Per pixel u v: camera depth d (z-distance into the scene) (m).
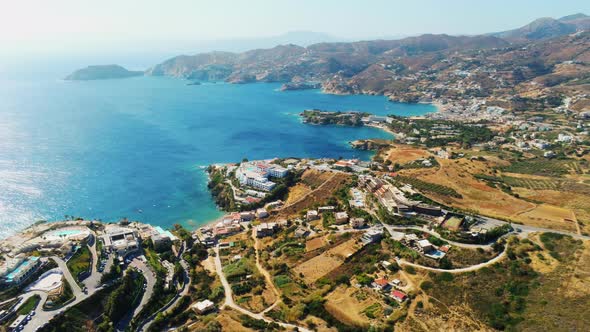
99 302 172.50
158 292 183.38
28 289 174.50
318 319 158.88
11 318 157.25
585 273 168.88
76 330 157.88
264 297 178.12
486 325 148.88
